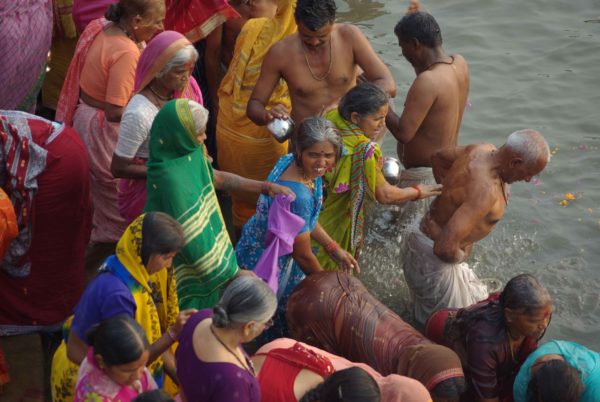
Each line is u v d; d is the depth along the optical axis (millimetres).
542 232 13062
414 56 11914
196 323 7324
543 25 18844
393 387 7855
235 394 7008
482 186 10094
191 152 9086
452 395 8305
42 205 9734
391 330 9172
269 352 7945
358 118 10266
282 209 9516
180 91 9852
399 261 12133
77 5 12570
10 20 11367
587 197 13891
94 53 10797
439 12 19359
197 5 12758
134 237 7695
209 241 9172
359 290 9484
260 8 13281
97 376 7203
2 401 9359
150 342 8047
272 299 7184
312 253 10070
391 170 10648
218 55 13484
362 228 10750
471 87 16797
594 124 15734
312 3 10789
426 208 12430
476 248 12664
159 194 8961
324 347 9281
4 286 10008
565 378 7801
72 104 11297
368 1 19703
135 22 10672
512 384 9125
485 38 18391
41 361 9953
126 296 7637
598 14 19281
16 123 9617
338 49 11438
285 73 11508
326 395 6766
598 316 11547
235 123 12242
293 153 9727
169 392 9070
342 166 10281
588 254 12664
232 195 12336
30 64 11789
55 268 10117
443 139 11953
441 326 9461
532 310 8414
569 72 17328
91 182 11562
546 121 15875
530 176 10039
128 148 9609
